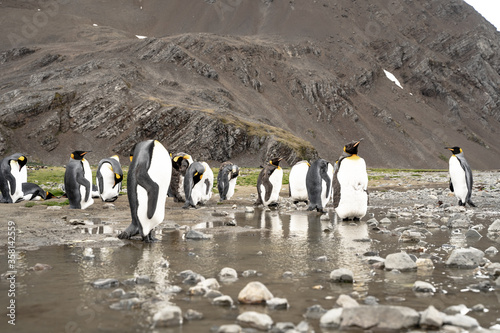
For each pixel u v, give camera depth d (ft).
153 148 26.30
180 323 11.75
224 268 17.79
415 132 599.98
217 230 31.58
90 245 24.81
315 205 46.80
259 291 13.89
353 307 11.89
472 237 28.14
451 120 653.71
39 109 357.41
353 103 599.16
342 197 37.40
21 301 13.82
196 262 20.24
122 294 14.51
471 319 11.41
